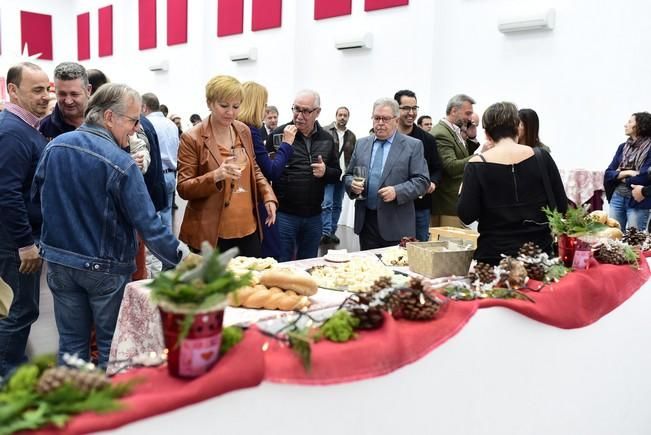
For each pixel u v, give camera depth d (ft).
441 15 21.50
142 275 10.33
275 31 28.50
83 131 6.59
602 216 8.84
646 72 16.14
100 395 3.15
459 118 13.34
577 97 17.80
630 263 7.44
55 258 6.60
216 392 3.46
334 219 22.12
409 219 10.90
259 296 5.97
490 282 6.02
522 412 5.95
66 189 6.51
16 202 7.68
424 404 4.89
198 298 3.43
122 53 41.91
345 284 6.97
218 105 8.77
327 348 4.26
